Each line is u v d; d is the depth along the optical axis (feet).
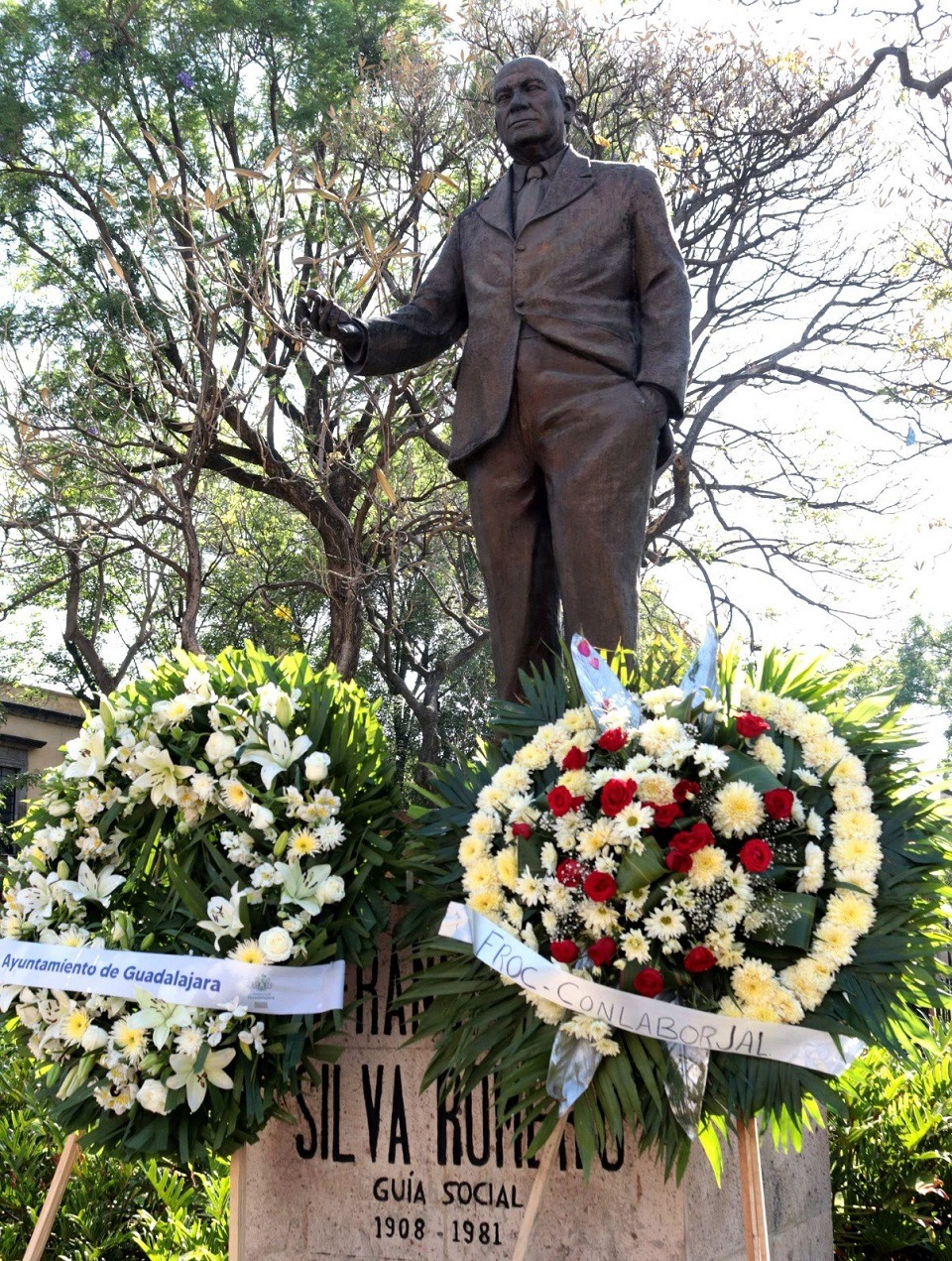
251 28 48.55
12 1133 17.48
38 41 47.21
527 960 9.64
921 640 99.81
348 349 13.33
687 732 9.88
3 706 61.98
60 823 11.64
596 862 9.43
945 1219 15.81
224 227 45.83
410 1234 11.47
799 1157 13.00
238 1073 10.33
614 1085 9.50
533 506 13.34
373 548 42.65
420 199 38.91
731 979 9.44
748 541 45.96
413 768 48.08
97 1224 15.76
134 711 11.53
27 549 43.93
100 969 10.55
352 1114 11.79
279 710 11.07
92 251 46.24
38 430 36.96
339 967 10.57
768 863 9.22
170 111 49.39
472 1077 10.47
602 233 13.00
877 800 10.48
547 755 10.28
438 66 42.93
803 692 11.09
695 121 44.27
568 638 12.51
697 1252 10.81
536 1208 9.76
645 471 12.64
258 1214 11.98
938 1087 16.69
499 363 13.12
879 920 9.91
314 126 48.49
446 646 56.44
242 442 46.11
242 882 10.73
